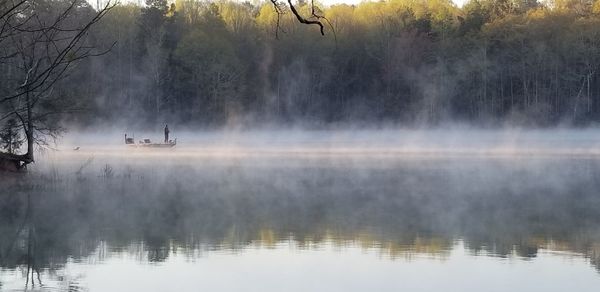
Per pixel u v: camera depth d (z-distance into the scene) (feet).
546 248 51.24
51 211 68.33
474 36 293.84
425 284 41.37
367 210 70.13
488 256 48.93
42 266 45.52
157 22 284.20
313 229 58.90
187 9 321.32
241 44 304.71
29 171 105.60
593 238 54.85
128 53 275.39
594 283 41.32
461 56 289.53
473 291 39.75
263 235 56.34
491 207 72.38
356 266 45.83
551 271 44.34
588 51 272.10
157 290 39.75
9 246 51.44
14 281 41.70
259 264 46.32
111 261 47.26
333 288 40.60
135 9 295.69
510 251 50.37
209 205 73.72
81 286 40.70
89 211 68.69
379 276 43.29
